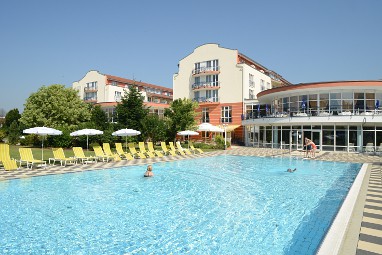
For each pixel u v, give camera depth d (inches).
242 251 236.7
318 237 267.7
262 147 1491.1
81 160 822.5
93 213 343.3
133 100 1283.2
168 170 711.1
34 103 1680.6
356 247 211.9
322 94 1226.6
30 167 665.6
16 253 232.8
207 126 1330.0
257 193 454.6
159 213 343.6
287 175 641.0
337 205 382.0
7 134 1713.8
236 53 1802.4
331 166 789.2
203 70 1923.0
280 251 235.9
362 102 1179.9
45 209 358.6
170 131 1400.1
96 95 2588.6
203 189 484.7
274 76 2454.5
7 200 400.5
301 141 1274.6
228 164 836.6
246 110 1759.4
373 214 295.0
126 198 417.7
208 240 260.5
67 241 258.4
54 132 731.4
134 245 249.8
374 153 1101.7
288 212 348.5
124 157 924.0
